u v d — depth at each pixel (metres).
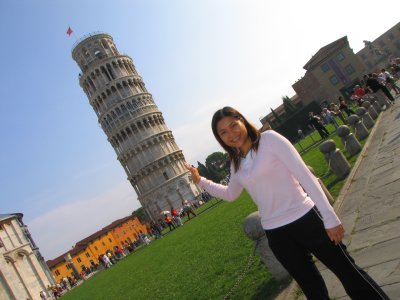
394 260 5.28
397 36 121.19
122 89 101.44
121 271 29.70
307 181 3.45
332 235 3.33
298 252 3.74
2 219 59.22
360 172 11.64
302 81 96.38
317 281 3.79
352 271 3.47
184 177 100.62
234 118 3.85
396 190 8.18
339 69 91.69
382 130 17.11
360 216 7.82
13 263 57.38
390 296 4.50
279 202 3.67
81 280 67.88
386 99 26.67
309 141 43.28
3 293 51.53
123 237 137.00
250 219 7.12
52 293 59.41
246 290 7.69
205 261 13.04
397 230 6.21
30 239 75.62
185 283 11.66
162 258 21.73
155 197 98.31
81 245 130.25
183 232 31.62
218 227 20.23
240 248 11.90
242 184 3.96
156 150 100.38
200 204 81.06
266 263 7.14
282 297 6.29
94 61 102.50
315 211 3.64
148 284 15.60
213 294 8.77
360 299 3.45
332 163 12.67
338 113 35.50
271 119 110.62
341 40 91.19
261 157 3.66
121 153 102.31
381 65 116.25
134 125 99.81
